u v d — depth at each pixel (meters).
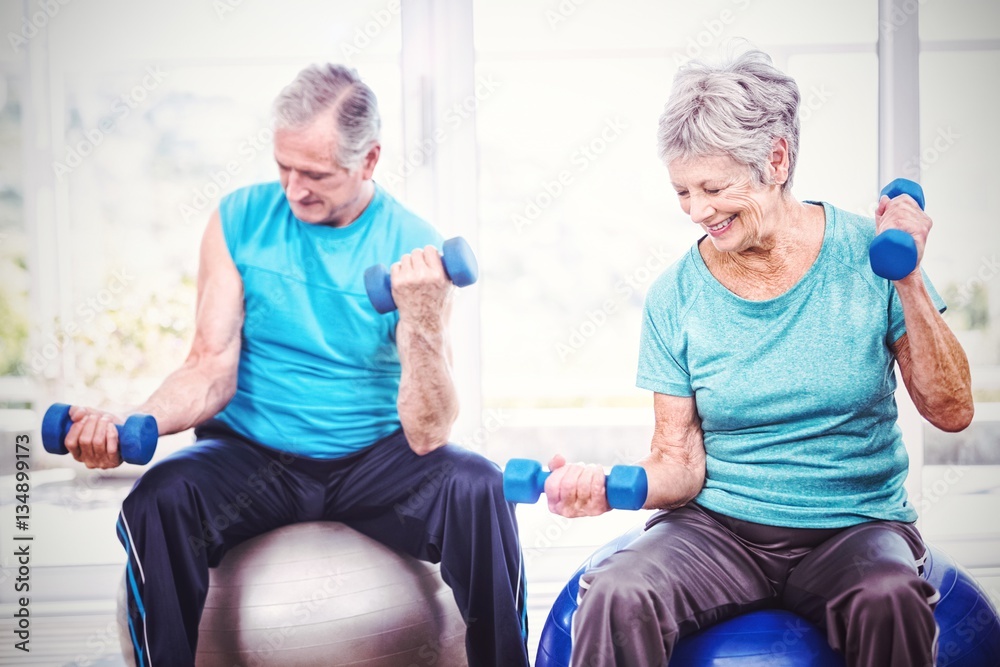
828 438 1.62
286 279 2.14
